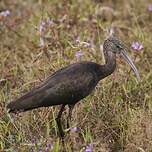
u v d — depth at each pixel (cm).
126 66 1478
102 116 1298
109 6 1886
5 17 1677
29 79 1404
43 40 1541
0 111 1297
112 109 1313
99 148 1184
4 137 1232
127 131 1230
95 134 1249
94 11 1761
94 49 1527
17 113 1243
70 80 1214
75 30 1620
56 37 1534
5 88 1384
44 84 1208
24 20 1734
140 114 1252
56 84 1204
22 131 1231
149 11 1809
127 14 1823
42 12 1584
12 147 1184
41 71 1417
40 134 1227
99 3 1816
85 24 1684
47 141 1184
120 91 1380
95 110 1305
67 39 1548
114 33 1630
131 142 1208
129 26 1767
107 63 1293
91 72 1247
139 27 1650
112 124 1281
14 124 1246
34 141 1188
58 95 1203
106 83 1387
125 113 1291
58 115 1245
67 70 1230
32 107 1184
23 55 1570
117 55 1452
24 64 1503
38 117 1284
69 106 1249
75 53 1455
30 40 1612
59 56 1453
